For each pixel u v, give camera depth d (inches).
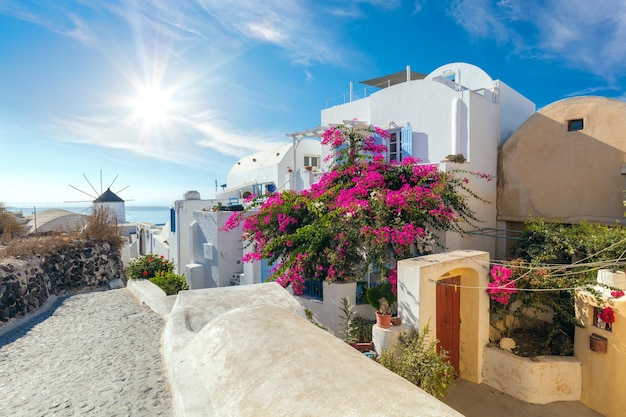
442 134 458.0
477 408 268.4
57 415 130.2
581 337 277.6
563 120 420.2
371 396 69.6
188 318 180.4
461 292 310.8
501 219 466.3
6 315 292.5
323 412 66.2
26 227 592.1
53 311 314.2
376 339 251.4
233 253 570.3
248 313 127.6
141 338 220.2
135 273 410.3
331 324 343.0
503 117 520.7
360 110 580.7
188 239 709.3
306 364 84.7
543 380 272.4
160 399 139.2
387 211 349.4
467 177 423.8
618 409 246.8
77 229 530.9
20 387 156.8
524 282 308.7
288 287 413.7
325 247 374.0
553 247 349.1
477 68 540.4
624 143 378.6
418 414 63.6
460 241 412.2
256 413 73.8
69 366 179.6
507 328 332.8
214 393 92.0
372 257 340.5
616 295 252.4
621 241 276.5
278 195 447.2
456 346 307.9
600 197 393.1
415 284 250.8
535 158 439.5
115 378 161.2
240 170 1172.5
